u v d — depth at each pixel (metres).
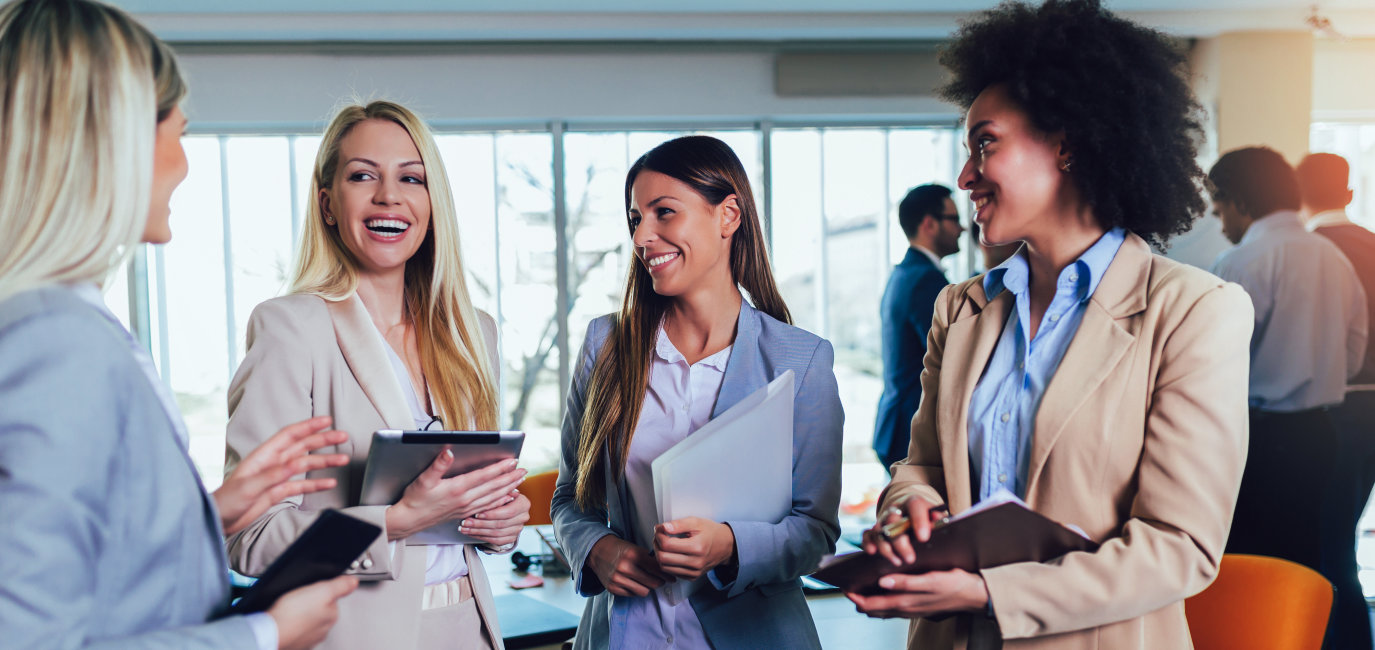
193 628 0.77
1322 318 3.14
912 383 3.84
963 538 0.96
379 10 4.99
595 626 1.53
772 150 5.86
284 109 5.26
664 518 1.28
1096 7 1.10
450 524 1.33
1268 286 3.20
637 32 5.25
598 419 1.54
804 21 5.24
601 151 5.70
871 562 1.00
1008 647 1.06
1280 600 1.49
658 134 5.75
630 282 1.59
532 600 2.06
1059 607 0.98
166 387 0.87
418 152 1.49
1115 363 1.04
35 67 0.75
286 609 0.85
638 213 1.52
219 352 5.50
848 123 5.85
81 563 0.69
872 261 6.00
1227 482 0.98
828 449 1.50
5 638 0.64
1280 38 5.48
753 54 5.56
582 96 5.46
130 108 0.78
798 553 1.37
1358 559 4.06
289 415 1.32
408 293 1.59
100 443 0.71
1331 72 5.82
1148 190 1.07
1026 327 1.16
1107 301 1.09
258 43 5.23
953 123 5.84
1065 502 1.06
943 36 5.45
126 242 0.79
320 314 1.40
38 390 0.68
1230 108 5.49
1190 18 5.32
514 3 4.94
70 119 0.75
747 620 1.42
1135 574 0.96
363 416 1.37
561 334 5.66
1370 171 6.11
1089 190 1.09
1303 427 3.15
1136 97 1.05
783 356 1.51
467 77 5.38
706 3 5.03
